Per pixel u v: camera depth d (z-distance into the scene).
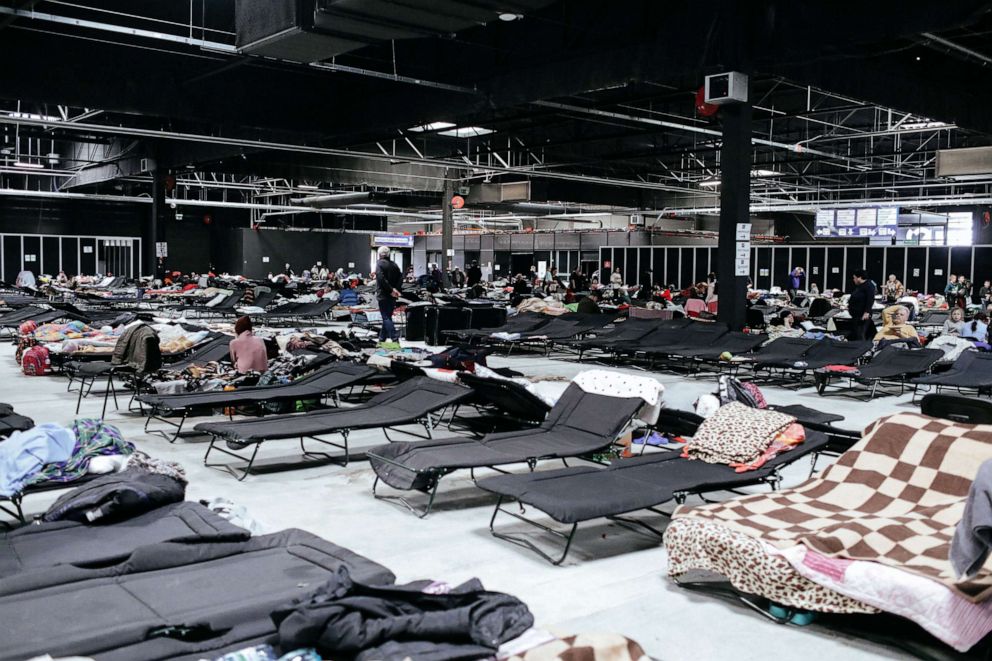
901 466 3.91
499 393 6.55
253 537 3.54
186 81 14.80
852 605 3.13
